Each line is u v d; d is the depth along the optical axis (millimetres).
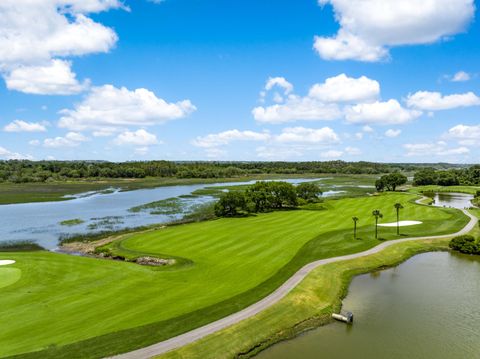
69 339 33188
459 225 84312
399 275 54594
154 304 41344
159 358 30594
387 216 99312
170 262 59812
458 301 45062
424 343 34938
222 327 35656
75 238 81188
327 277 50656
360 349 34062
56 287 46781
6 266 55312
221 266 56156
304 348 34281
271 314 38906
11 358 29875
